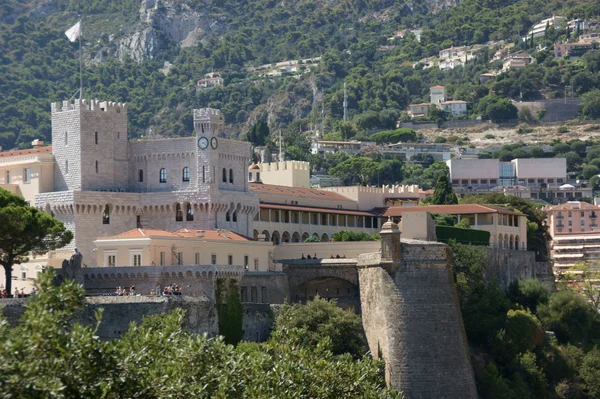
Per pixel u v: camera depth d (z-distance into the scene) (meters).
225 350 160.38
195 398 150.25
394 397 188.62
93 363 143.12
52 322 138.00
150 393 147.62
